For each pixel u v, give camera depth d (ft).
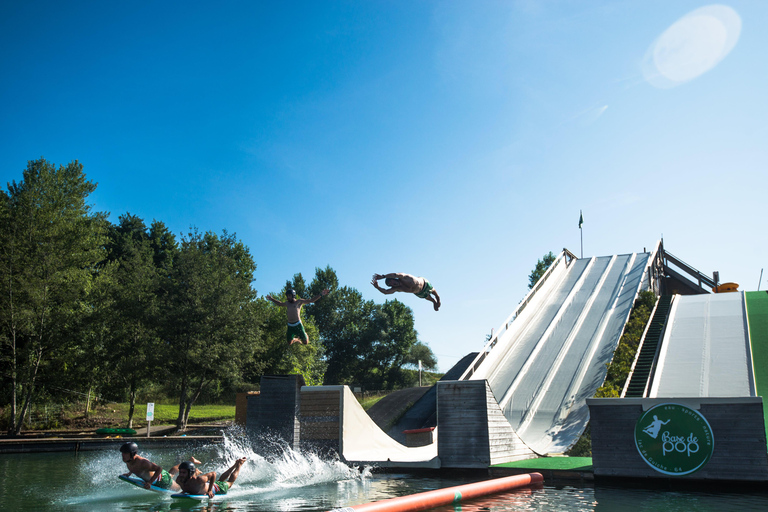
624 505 37.55
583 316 129.18
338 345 305.12
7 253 121.60
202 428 130.72
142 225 256.52
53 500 40.22
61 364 127.03
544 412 90.27
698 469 45.39
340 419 62.75
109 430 106.63
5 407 138.82
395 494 43.34
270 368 183.73
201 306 125.08
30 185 136.15
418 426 112.57
